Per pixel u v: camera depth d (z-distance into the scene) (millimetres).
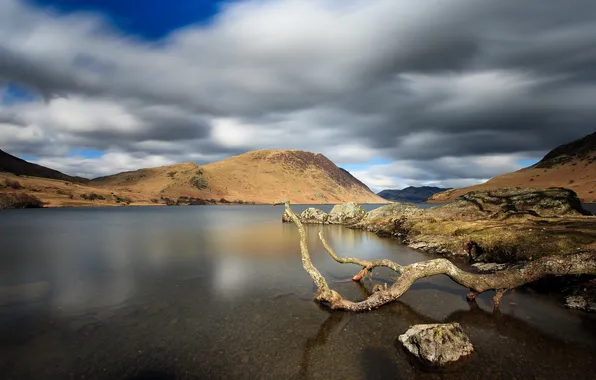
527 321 11852
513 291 15242
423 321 12039
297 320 12234
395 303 13961
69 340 10609
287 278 18578
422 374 8477
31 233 42062
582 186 158500
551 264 12766
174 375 8570
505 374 8414
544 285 15594
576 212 31953
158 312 13148
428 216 37906
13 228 48188
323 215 63969
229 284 17359
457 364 8812
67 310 13430
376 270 20500
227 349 9961
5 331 11312
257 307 13711
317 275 14211
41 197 130625
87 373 8656
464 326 11484
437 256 24000
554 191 35375
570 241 17797
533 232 20547
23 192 124625
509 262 18766
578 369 8633
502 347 9883
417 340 9375
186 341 10516
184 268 21281
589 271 12203
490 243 21156
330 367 8883
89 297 15156
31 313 13062
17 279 18609
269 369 8820
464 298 14555
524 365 8844
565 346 9930
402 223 38656
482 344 10078
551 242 18203
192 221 68438
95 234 41750
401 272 14695
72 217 73938
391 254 25516
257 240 36125
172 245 32031
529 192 36594
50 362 9219
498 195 38375
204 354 9656
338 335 10891
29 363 9156
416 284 16844
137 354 9672
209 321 12172
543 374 8406
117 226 53688
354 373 8570
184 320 12281
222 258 24797
